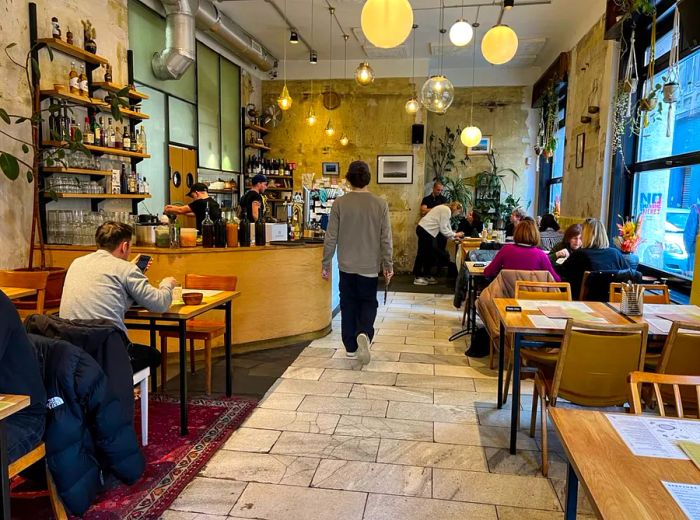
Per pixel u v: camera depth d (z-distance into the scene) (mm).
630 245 4531
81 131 4395
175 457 2643
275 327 4621
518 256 3973
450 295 7215
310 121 8219
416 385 3723
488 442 2855
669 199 4684
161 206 6156
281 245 4562
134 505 2221
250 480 2445
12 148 3934
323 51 8664
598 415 1521
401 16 3592
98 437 2119
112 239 2721
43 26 4152
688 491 1112
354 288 4121
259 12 6848
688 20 3273
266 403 3377
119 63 5156
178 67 5848
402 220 9336
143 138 5320
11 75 3893
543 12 6555
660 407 1663
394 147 9242
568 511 1489
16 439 1792
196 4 5875
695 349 2363
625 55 5234
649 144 5098
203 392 3557
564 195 7582
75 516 2115
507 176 9750
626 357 2367
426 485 2418
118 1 5133
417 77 9062
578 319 2721
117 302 2590
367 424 3076
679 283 4391
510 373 3316
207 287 3520
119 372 2197
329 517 2162
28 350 1828
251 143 8664
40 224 3998
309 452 2727
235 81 8203
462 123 9797
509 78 9578
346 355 4418
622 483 1143
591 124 6184
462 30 4793
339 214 4078
